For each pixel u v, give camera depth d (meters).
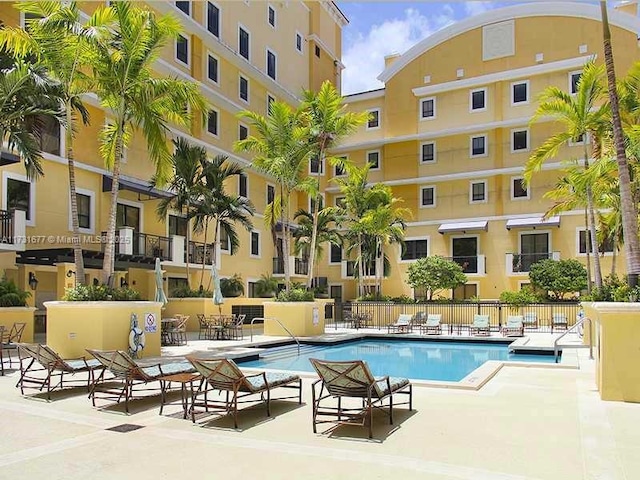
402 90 40.50
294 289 23.08
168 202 25.36
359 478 5.18
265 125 22.17
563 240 34.53
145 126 15.41
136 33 14.19
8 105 15.54
